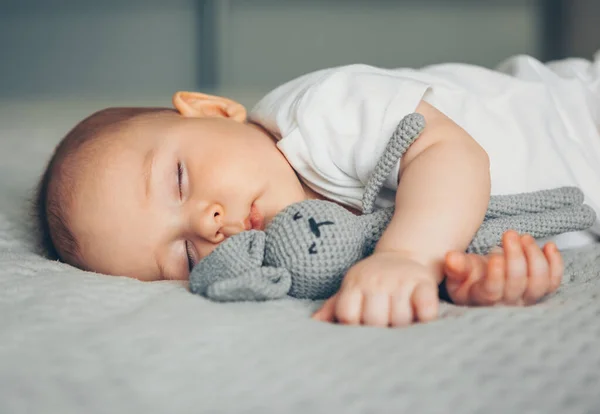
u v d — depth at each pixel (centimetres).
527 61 137
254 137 107
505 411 59
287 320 75
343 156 103
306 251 85
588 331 72
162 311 76
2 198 139
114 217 102
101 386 63
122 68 426
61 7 419
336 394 61
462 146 94
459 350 68
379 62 437
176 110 121
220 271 85
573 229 101
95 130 114
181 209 100
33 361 67
